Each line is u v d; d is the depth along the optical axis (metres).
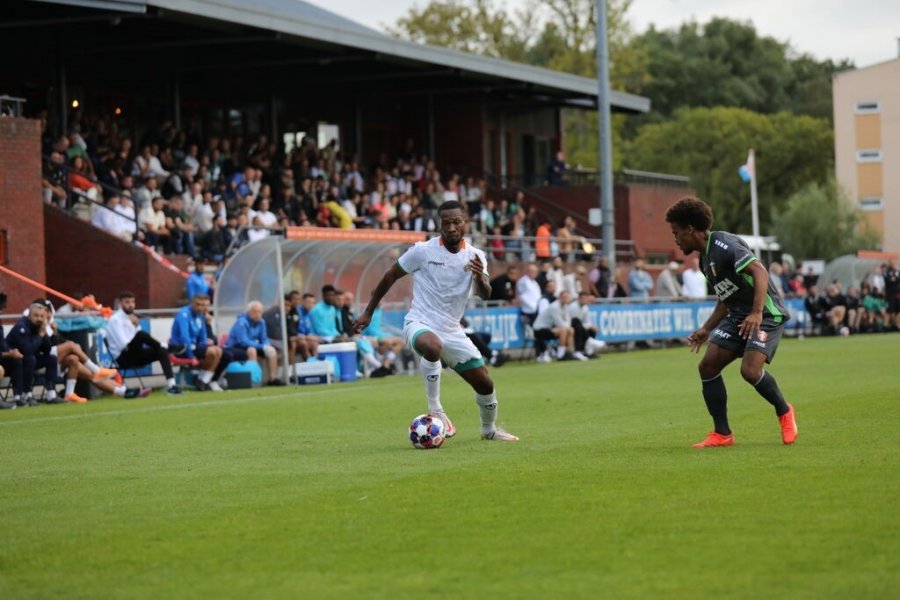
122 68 42.22
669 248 57.28
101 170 34.94
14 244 29.56
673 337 42.25
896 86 96.12
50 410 21.17
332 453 13.16
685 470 10.86
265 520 9.10
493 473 11.03
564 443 13.35
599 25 41.75
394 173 47.62
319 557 7.80
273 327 27.41
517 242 46.19
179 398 23.23
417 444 13.23
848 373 24.03
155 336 28.06
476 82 52.19
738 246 12.21
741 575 6.95
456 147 55.53
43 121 34.16
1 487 11.22
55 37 37.19
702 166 98.06
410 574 7.25
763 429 14.07
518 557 7.59
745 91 113.44
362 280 30.64
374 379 27.97
